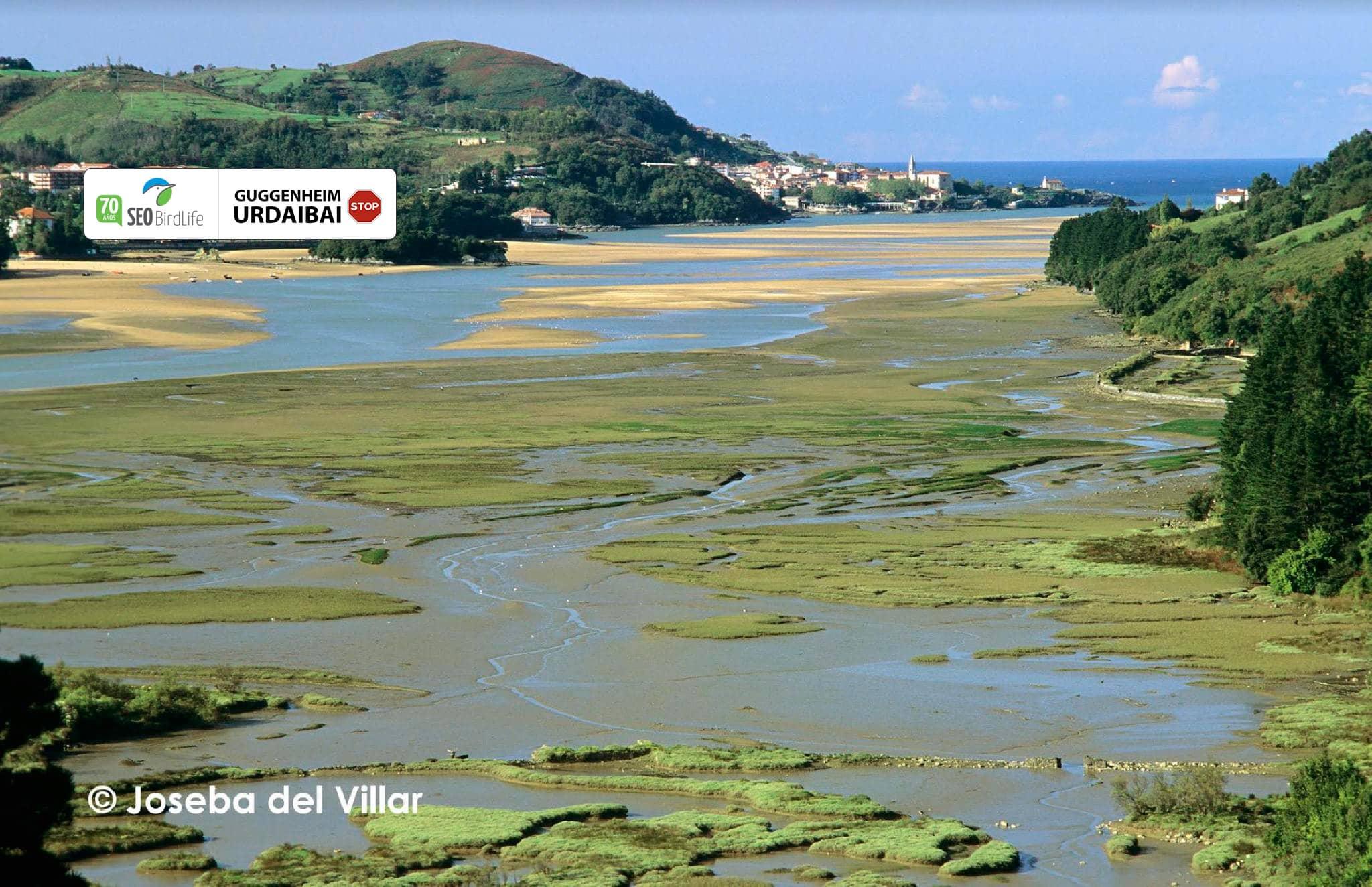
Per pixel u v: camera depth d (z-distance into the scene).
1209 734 102.25
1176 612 135.38
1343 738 98.88
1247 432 169.38
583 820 86.50
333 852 80.50
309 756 97.88
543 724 104.94
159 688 106.62
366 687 113.56
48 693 63.97
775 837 81.81
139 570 147.38
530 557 155.25
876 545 162.12
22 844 61.59
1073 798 90.06
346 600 137.50
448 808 87.00
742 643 125.06
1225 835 81.81
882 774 94.88
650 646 124.31
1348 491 141.88
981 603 138.62
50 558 151.25
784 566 152.62
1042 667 118.75
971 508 180.88
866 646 124.56
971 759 97.44
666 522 172.75
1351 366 170.62
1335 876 71.06
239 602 136.00
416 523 170.25
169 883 75.75
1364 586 136.62
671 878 75.69
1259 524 145.38
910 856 78.81
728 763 95.81
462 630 128.62
